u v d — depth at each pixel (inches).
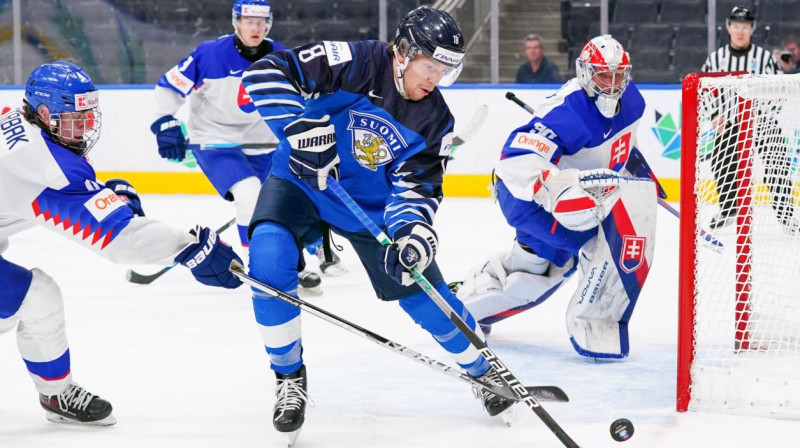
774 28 840.9
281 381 275.7
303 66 260.8
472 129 411.5
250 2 486.9
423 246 259.4
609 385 327.0
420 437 275.1
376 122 266.7
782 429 279.3
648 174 378.3
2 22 900.0
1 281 268.8
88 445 269.1
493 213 763.4
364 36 917.2
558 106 345.1
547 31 853.2
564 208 337.7
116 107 874.8
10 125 257.8
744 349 342.0
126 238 259.3
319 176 262.1
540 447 265.4
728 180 342.0
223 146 488.7
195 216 746.8
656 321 428.1
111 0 909.2
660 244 642.8
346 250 633.0
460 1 862.5
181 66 499.2
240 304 470.9
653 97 810.2
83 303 474.9
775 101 346.0
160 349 380.5
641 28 873.5
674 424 284.5
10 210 255.1
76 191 256.7
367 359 361.7
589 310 357.1
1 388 326.3
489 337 400.2
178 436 277.0
